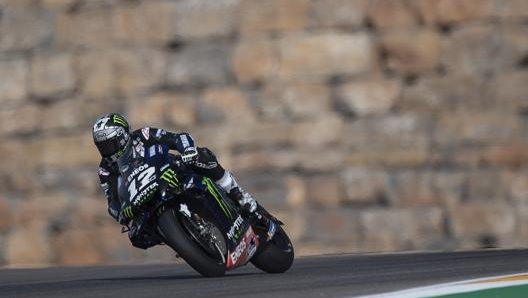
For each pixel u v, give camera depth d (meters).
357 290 18.47
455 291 17.72
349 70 43.75
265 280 22.23
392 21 43.62
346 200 42.88
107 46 46.38
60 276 31.39
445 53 43.31
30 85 47.06
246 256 24.09
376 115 43.44
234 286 20.89
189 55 45.38
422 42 43.25
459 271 22.78
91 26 46.72
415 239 41.69
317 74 43.94
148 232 23.34
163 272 30.72
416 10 43.50
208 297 18.70
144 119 45.41
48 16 47.34
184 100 45.16
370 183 42.69
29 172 46.41
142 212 22.78
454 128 42.84
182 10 45.66
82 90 46.56
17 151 46.78
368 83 43.50
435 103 43.22
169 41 45.88
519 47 42.56
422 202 42.16
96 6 46.78
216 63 45.00
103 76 46.25
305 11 44.19
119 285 23.78
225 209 23.52
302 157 43.50
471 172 42.12
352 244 41.94
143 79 45.81
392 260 29.89
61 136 46.44
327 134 43.59
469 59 43.03
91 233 44.09
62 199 45.19
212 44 45.25
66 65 46.62
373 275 22.61
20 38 47.59
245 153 44.12
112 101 46.09
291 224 42.47
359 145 43.38
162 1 46.00
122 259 43.25
